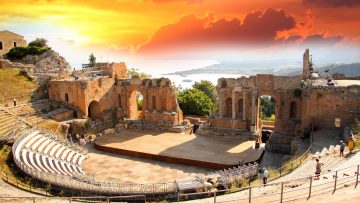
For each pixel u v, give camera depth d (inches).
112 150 1878.7
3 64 2610.7
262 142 2164.1
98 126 2337.6
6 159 1322.6
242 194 974.4
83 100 2269.9
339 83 1784.0
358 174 775.7
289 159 1552.7
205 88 3550.7
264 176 1140.5
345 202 669.3
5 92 2245.3
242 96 2066.9
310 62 1916.8
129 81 2492.6
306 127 1744.6
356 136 1359.5
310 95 1716.3
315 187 812.6
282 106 1937.7
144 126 2335.1
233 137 2032.5
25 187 1096.8
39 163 1341.0
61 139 1803.6
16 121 1824.6
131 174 1526.8
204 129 2138.3
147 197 1131.9
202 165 1603.1
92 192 1128.2
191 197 1125.7
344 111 1654.8
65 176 1208.2
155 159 1733.5
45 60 3006.9
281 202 703.7
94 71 2672.2
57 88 2356.1
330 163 1124.5
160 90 2329.0
